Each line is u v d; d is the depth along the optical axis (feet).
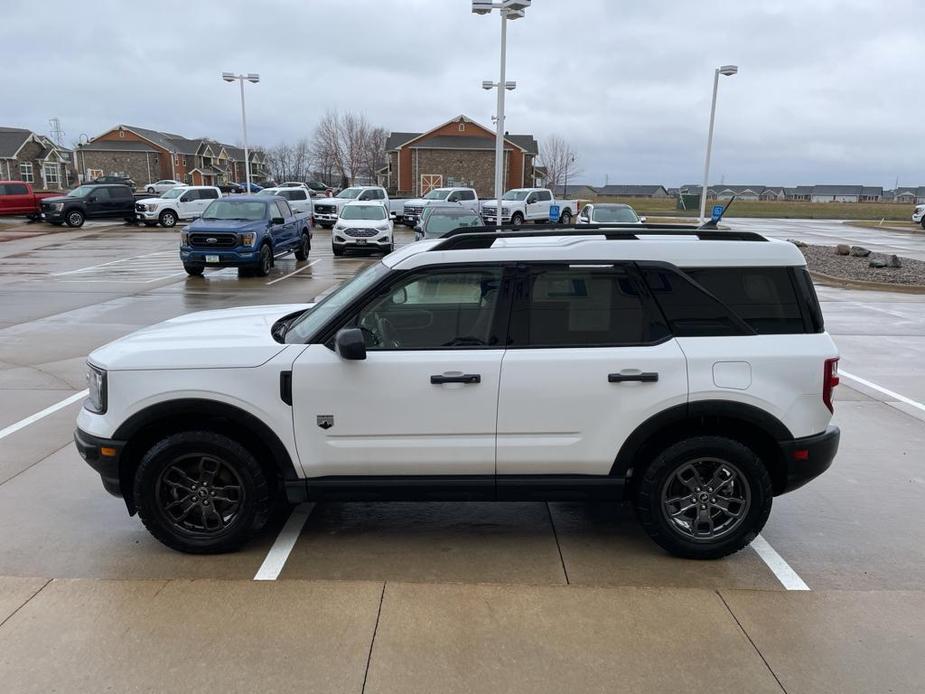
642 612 11.05
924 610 11.21
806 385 12.11
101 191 102.99
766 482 12.26
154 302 42.19
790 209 222.28
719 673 9.63
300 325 13.47
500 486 12.42
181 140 279.28
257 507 12.54
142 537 13.52
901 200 461.37
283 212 62.39
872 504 15.30
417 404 12.02
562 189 310.45
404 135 211.41
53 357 27.66
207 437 12.19
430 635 10.39
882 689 9.34
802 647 10.21
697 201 173.17
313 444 12.20
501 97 63.62
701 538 12.55
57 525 13.97
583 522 14.43
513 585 11.83
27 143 203.62
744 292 12.31
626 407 12.01
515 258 12.19
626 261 12.20
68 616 10.77
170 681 9.36
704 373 11.98
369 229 71.00
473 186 195.72
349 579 12.03
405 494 12.46
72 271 57.41
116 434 12.19
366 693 9.17
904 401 23.16
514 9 60.64
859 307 43.24
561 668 9.70
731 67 86.43
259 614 10.87
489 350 12.10
